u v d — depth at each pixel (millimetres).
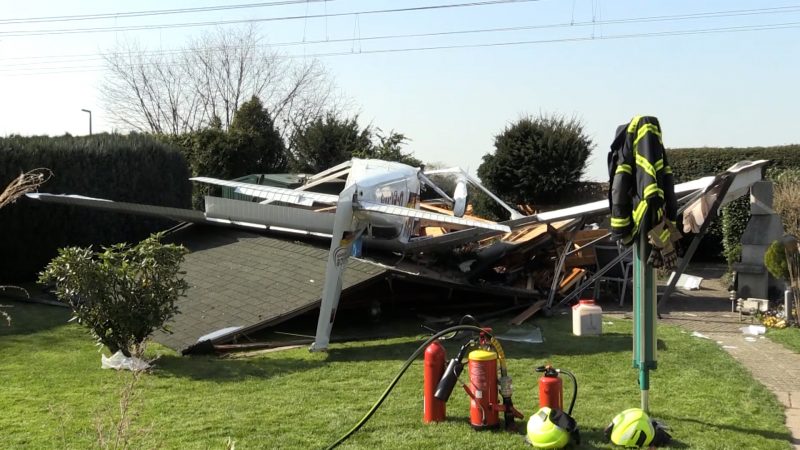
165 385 6578
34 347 8195
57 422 5406
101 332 7344
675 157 18141
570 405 5441
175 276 7883
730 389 6363
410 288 10500
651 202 4973
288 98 39000
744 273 11258
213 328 8508
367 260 10438
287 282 9750
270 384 6641
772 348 8266
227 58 38250
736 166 10078
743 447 4902
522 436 5086
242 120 26578
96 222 13812
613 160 5387
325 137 26719
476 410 5230
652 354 5281
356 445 4930
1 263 12195
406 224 11203
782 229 11062
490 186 20469
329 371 7137
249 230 12234
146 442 4938
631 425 4922
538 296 10734
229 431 5250
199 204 23000
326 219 10508
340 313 10328
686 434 5152
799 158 16562
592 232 12266
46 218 12805
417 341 8680
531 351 8062
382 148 26438
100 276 7223
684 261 10305
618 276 12320
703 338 8773
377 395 6230
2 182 12047
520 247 11328
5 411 5738
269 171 26578
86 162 13547
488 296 11086
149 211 11422
